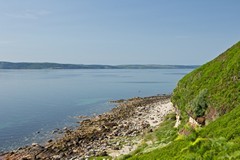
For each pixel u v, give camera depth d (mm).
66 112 83812
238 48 39500
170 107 74938
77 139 50094
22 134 57812
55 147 46219
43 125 66000
